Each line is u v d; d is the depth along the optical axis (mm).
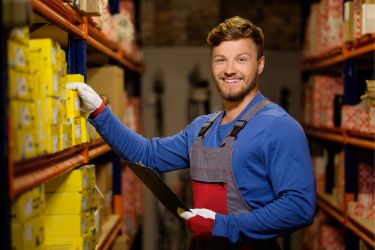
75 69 2521
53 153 1858
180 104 5684
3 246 1437
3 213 1432
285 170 2107
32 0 1710
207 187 2283
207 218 2119
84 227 2285
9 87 1449
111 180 3717
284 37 5762
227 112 2367
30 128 1603
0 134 1412
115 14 3713
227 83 2250
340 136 3635
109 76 3297
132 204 4727
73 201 2223
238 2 5734
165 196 2170
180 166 2674
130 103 4641
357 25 3121
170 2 5777
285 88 5656
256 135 2174
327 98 4020
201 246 2309
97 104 2354
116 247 3605
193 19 5781
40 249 1716
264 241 2223
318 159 4344
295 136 2131
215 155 2252
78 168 2297
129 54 4141
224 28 2213
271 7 5750
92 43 2719
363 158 3537
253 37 2232
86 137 2381
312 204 2107
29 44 1745
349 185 3508
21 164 1577
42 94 1758
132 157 2598
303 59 4988
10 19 1386
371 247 2947
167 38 5797
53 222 2223
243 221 2098
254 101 2311
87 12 2432
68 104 2145
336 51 3717
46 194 2223
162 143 2637
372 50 2871
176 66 5680
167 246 5668
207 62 5656
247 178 2203
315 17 4402
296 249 5488
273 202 2109
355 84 3510
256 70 2279
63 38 2471
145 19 5777
